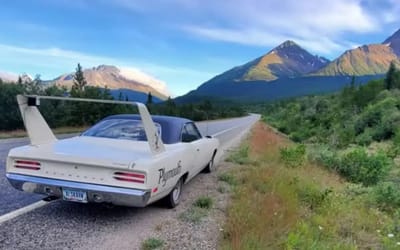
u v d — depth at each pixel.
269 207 4.94
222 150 14.09
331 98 79.00
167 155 4.88
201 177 8.04
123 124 5.64
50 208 5.11
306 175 8.58
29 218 4.63
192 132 6.94
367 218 5.57
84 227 4.45
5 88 23.17
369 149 24.05
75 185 4.31
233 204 5.51
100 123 5.79
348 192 8.03
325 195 6.21
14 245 3.76
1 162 8.70
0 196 5.58
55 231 4.24
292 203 5.48
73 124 27.94
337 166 11.50
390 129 29.64
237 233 4.06
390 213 6.64
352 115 43.91
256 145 16.12
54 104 26.58
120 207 5.34
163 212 5.23
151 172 4.29
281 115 80.38
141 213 5.12
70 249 3.77
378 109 36.16
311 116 55.25
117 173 4.27
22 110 4.84
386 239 4.57
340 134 29.03
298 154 11.13
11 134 16.97
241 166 9.85
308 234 4.37
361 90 62.88
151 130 4.63
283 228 4.41
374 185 9.73
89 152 4.53
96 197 4.30
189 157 5.89
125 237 4.20
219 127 36.41
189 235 4.37
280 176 7.53
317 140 30.92
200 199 5.79
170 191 5.25
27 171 4.53
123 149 4.77
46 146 4.82
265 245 3.87
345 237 4.78
